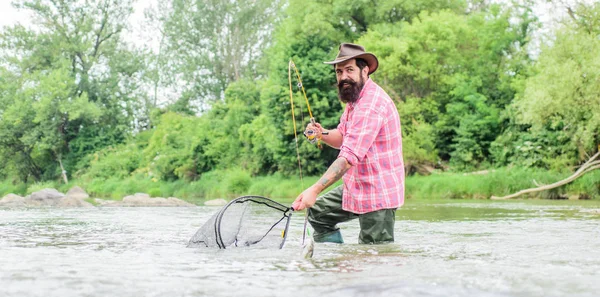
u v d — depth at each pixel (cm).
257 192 2428
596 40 1680
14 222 677
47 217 786
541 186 1648
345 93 432
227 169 2905
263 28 4659
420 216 803
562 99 1630
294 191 2297
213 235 384
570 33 1695
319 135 470
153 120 4266
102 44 4588
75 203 1215
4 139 4116
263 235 409
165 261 313
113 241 434
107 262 308
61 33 4409
